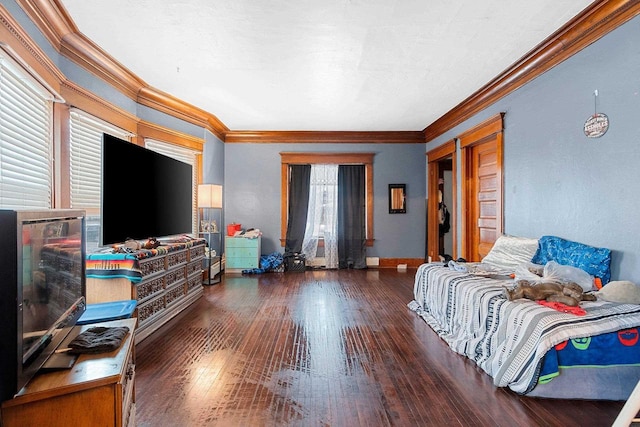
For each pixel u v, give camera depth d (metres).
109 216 2.87
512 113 3.80
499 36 2.94
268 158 6.59
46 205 2.67
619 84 2.48
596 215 2.68
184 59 3.38
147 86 4.11
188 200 4.51
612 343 2.03
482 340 2.53
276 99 4.61
